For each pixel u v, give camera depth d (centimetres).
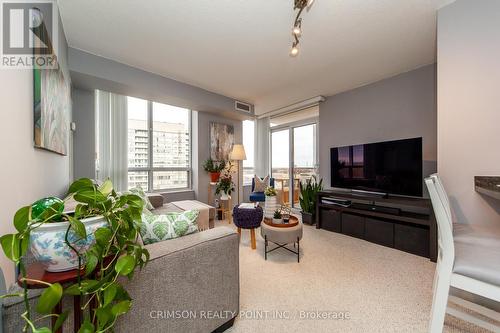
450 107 158
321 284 174
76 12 169
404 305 147
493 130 142
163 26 188
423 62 257
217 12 170
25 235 49
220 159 444
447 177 159
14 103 85
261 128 520
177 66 264
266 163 511
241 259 222
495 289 81
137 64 258
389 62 256
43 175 122
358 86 331
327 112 377
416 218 236
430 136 262
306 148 450
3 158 75
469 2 151
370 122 319
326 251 243
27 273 62
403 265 207
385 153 279
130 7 165
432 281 177
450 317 135
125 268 61
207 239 114
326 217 329
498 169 140
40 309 46
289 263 212
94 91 290
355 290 165
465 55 153
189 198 420
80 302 66
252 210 253
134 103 370
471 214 149
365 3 160
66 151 188
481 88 147
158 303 94
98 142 311
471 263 88
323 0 157
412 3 161
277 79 305
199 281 109
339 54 236
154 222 111
